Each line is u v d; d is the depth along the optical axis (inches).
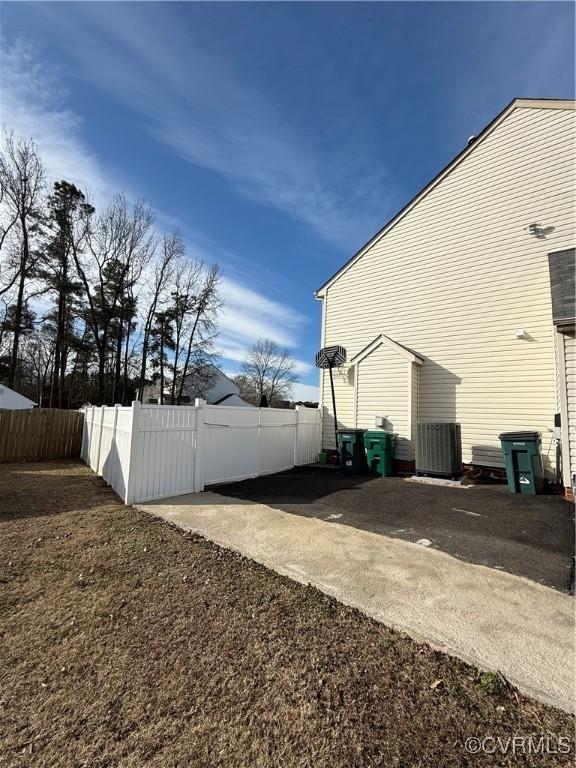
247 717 72.2
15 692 79.4
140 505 228.2
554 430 296.8
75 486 289.1
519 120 344.8
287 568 138.3
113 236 930.7
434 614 107.0
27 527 185.0
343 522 194.7
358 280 446.6
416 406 375.2
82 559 146.5
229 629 100.9
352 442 360.8
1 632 100.5
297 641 95.6
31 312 812.6
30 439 465.1
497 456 328.5
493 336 342.3
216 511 215.0
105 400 926.4
